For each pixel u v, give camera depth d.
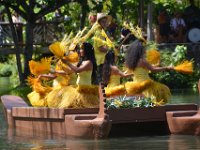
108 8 33.72
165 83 32.88
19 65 34.81
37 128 19.17
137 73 19.19
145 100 18.41
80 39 18.73
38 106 19.61
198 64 34.22
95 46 19.12
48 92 19.38
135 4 39.38
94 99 18.31
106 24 19.19
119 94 19.12
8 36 38.03
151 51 20.53
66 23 38.31
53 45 18.16
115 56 20.11
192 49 34.53
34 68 19.27
